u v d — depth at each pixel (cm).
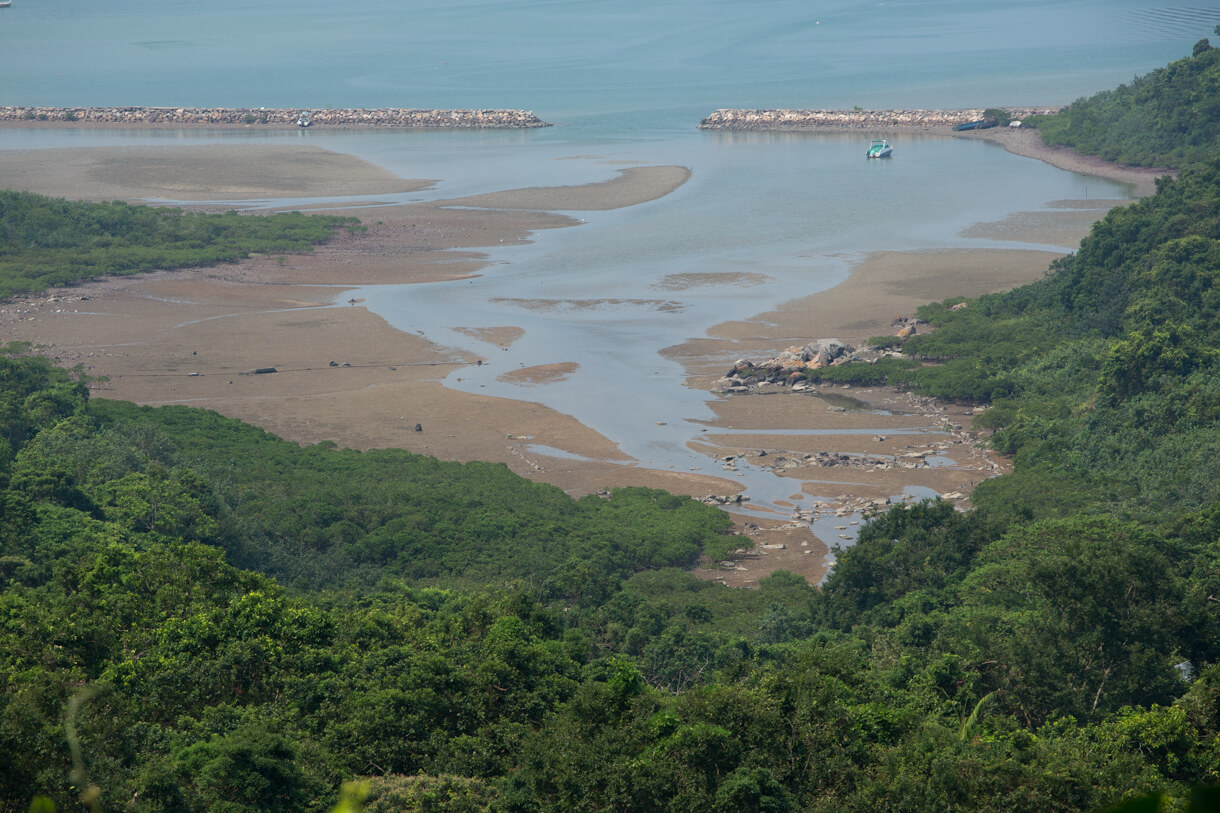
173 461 9069
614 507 8969
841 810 3556
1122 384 10294
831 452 10244
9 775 3092
